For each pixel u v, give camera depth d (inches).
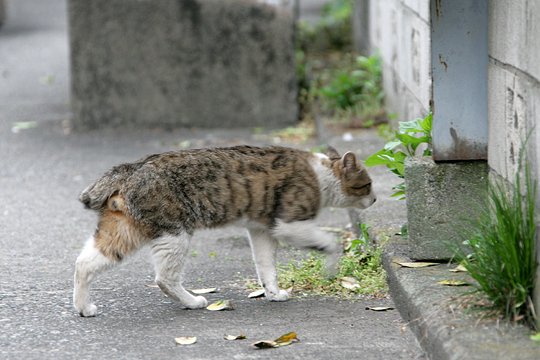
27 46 1083.3
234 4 698.2
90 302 359.6
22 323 339.9
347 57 849.5
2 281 395.9
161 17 698.8
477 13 356.2
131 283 391.2
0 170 604.7
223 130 708.7
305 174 362.9
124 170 341.4
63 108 792.3
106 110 714.2
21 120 751.1
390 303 356.8
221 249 446.9
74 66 708.0
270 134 687.1
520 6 315.3
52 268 418.0
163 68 707.4
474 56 357.1
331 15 1110.4
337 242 419.2
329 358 300.4
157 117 715.4
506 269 295.3
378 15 695.7
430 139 380.8
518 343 277.6
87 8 697.6
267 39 703.7
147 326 335.6
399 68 567.5
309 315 345.7
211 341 317.7
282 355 303.0
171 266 346.6
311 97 745.0
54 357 304.2
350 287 371.6
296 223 361.7
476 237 326.6
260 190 353.7
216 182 347.6
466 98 358.6
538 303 287.3
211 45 703.1
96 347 313.3
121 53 704.4
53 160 628.7
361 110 670.5
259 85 709.9
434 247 362.0
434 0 355.3
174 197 340.2
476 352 271.7
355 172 374.9
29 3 1397.6
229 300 367.6
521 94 316.2
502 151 339.9
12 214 511.8
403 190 398.6
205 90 710.5
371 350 307.1
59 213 513.7
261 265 366.9
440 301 314.7
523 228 296.0
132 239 341.1
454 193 360.5
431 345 295.0
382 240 394.6
